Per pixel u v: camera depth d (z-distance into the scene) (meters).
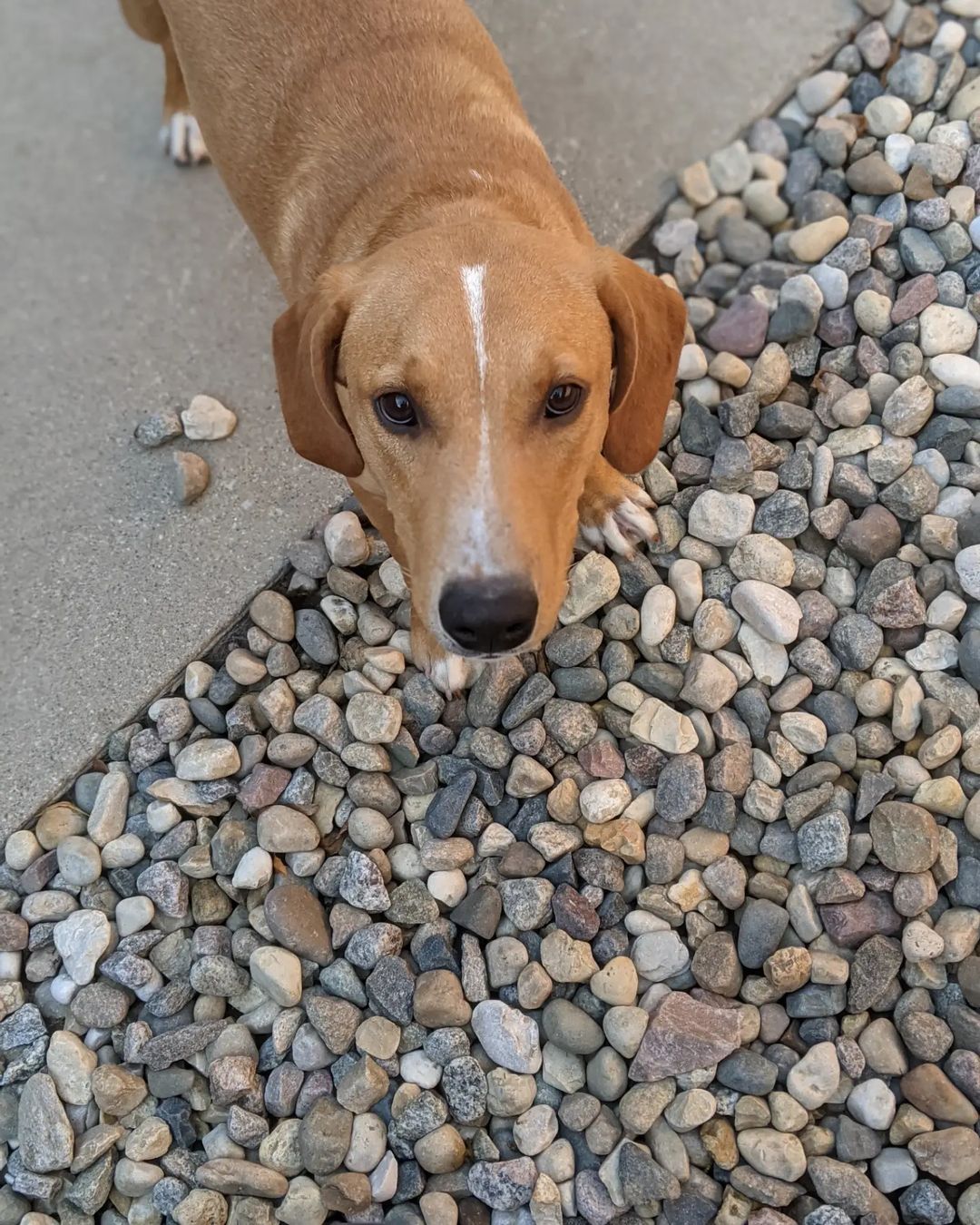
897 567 0.58
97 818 0.58
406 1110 0.51
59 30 0.85
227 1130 0.52
